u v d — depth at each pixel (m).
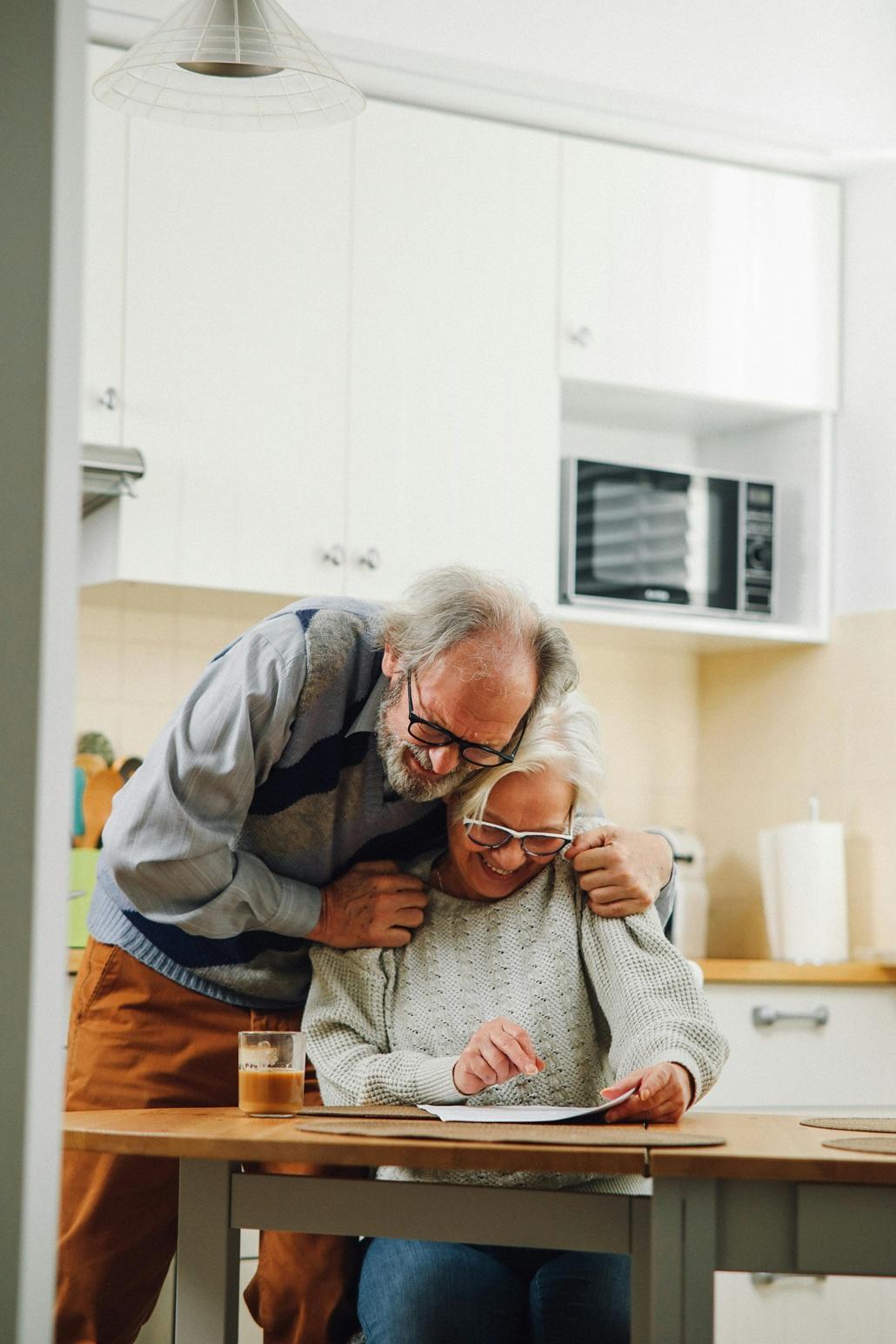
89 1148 1.34
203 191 2.84
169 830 1.71
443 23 2.97
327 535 2.91
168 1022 1.91
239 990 1.89
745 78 3.22
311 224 2.93
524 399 3.10
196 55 1.76
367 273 2.97
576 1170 1.23
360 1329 1.83
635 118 3.14
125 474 2.64
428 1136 1.30
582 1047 1.67
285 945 1.85
